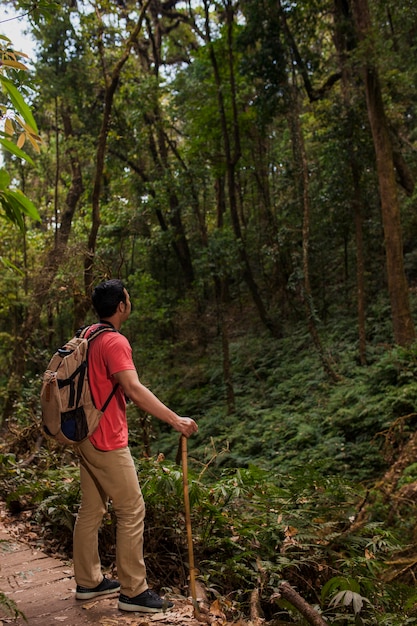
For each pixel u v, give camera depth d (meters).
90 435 3.25
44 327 18.86
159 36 25.17
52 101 19.00
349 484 5.02
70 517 4.68
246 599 4.00
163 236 22.50
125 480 3.32
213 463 12.79
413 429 10.70
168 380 19.83
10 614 3.21
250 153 21.97
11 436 8.66
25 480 5.84
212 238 18.64
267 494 4.91
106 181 23.73
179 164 21.58
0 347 17.52
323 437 11.88
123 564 3.33
